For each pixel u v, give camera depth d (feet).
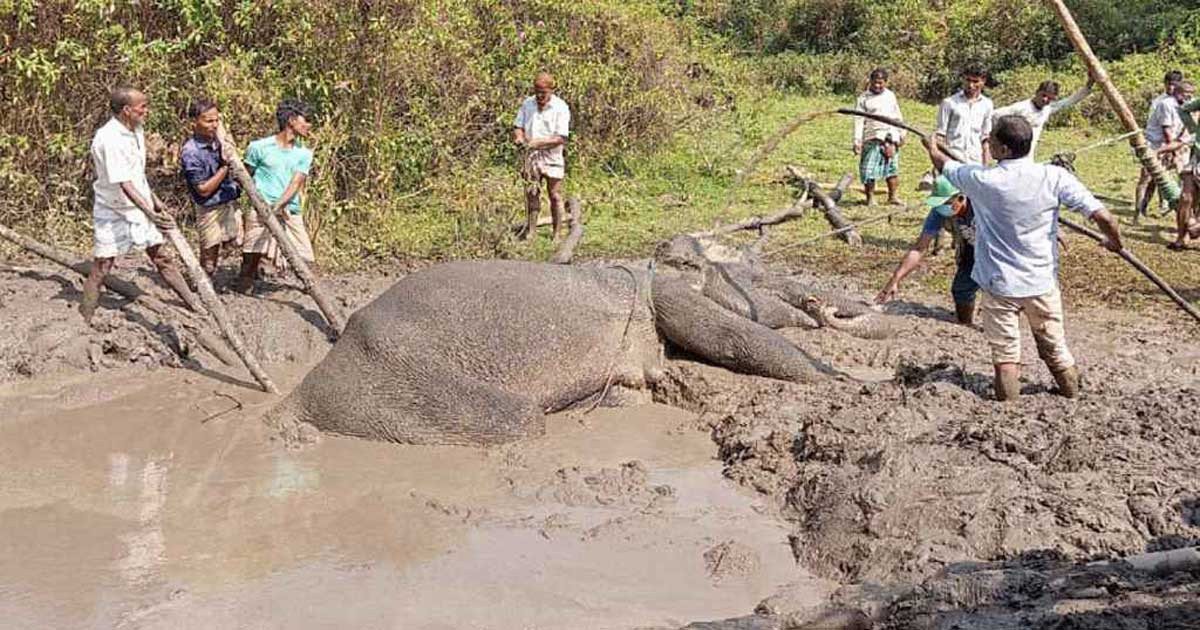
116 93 27.84
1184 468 19.93
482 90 45.44
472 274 26.32
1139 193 43.42
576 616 17.29
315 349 29.86
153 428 24.89
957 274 30.78
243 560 19.08
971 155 38.52
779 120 66.49
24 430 24.67
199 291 26.99
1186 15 78.28
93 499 21.42
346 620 17.17
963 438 21.39
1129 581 16.44
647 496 21.40
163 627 16.90
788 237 41.75
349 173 40.22
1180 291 34.22
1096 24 79.61
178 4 37.17
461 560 19.06
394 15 39.50
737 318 27.32
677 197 47.93
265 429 24.76
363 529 20.22
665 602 17.72
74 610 17.38
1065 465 20.25
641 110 52.70
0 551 19.31
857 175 51.60
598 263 36.22
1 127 36.68
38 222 36.68
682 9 84.58
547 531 20.02
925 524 18.86
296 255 29.32
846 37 88.17
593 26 52.16
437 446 23.98
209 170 31.50
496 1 46.85
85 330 28.76
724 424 24.71
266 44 39.42
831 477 20.72
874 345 29.19
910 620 16.31
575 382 25.98
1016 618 15.65
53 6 36.35
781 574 18.67
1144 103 66.69
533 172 40.42
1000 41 81.51
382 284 34.35
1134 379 25.96
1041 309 22.98
